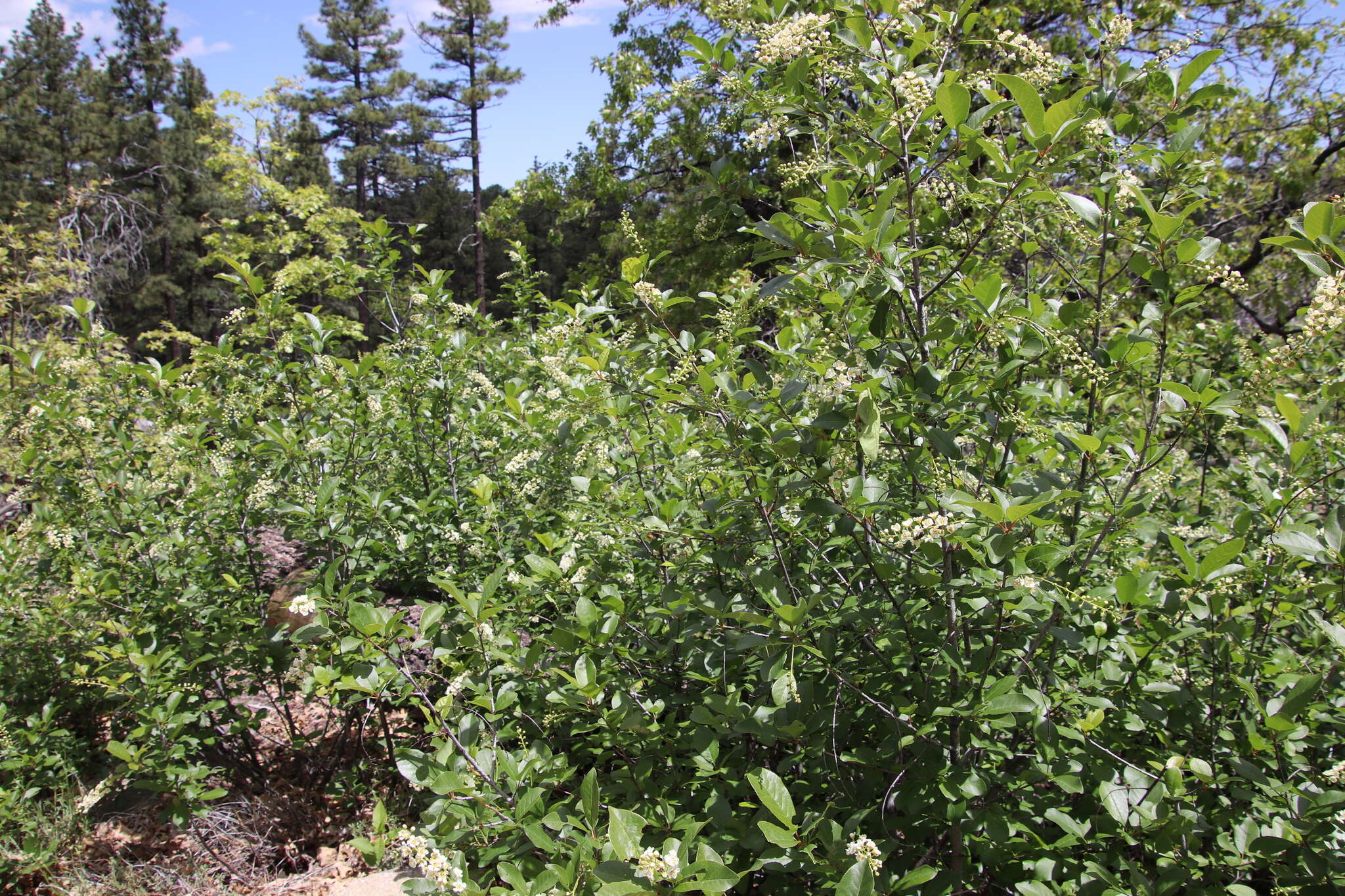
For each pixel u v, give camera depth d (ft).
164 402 14.98
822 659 7.50
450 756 7.72
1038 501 5.82
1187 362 12.53
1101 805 7.73
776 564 9.32
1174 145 8.66
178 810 10.95
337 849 12.56
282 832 12.76
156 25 105.81
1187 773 8.10
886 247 6.92
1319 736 7.89
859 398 7.08
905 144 8.00
